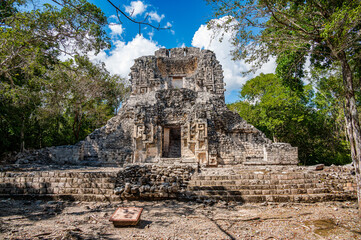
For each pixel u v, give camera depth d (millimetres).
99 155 19000
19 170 13117
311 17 7680
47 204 8523
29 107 19250
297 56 10719
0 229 5727
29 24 9312
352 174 9781
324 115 24453
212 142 17672
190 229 5766
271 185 9438
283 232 5559
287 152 16750
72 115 25453
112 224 6188
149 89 23250
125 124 19953
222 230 5695
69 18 9086
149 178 9758
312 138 24109
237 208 7867
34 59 10742
